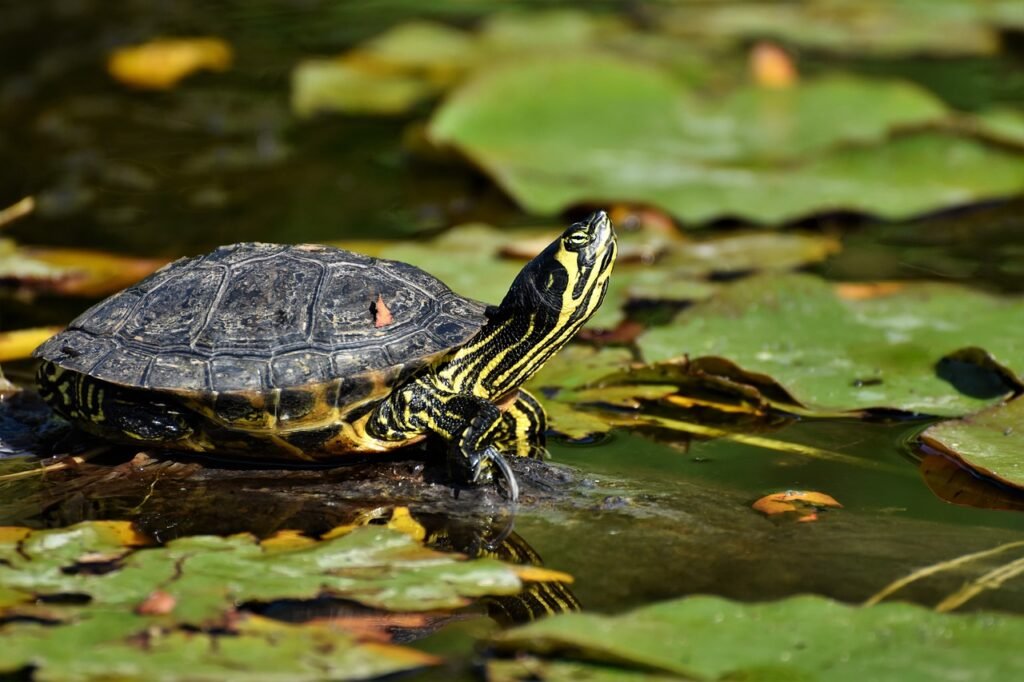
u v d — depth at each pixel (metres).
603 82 15.26
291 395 6.89
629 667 5.14
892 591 5.96
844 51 19.11
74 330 7.36
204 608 5.36
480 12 20.89
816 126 14.97
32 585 5.60
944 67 18.28
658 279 10.97
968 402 8.39
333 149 15.23
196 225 12.63
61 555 5.93
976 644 5.21
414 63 17.95
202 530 6.54
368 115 16.55
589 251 7.42
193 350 7.05
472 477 7.04
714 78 17.02
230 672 4.92
